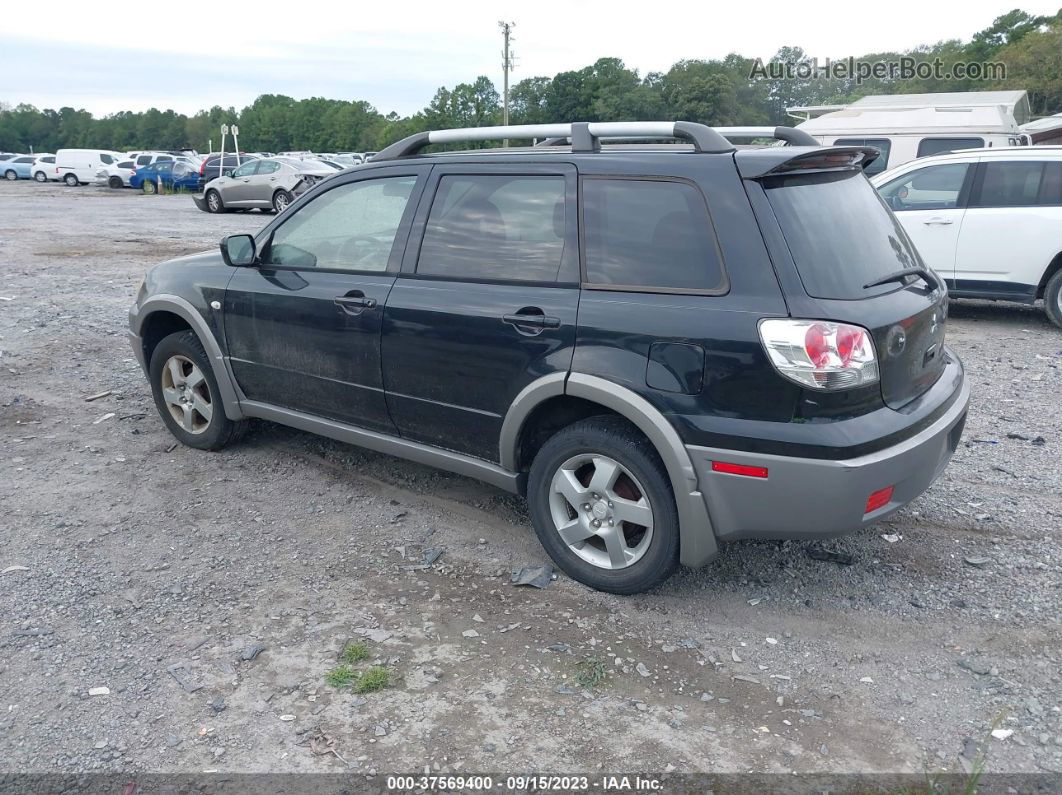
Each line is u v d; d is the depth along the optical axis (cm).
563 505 391
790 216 334
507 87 5594
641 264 354
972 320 976
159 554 421
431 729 298
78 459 543
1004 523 446
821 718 304
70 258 1468
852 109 1457
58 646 344
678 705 311
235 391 521
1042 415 617
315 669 331
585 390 356
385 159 451
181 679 325
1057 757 283
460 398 407
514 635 353
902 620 363
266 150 13950
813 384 316
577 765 282
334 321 448
